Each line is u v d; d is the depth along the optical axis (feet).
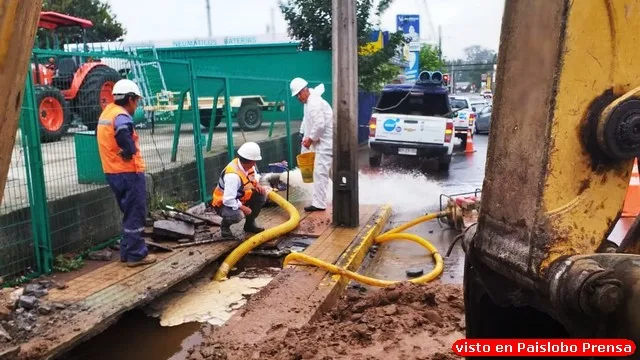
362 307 16.14
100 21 107.34
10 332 13.70
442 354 12.76
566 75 6.31
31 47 6.10
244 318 15.44
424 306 15.99
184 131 31.83
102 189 21.39
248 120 51.24
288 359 12.69
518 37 6.79
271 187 31.09
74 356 14.85
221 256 21.50
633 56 6.44
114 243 21.70
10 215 17.24
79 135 21.44
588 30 6.28
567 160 6.47
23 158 18.06
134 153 18.21
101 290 16.69
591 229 6.63
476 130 88.99
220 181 22.52
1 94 5.88
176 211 25.00
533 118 6.62
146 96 37.86
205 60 57.21
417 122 46.37
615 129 6.30
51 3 98.99
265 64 58.59
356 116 24.93
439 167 48.24
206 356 13.32
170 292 18.85
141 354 15.01
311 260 19.72
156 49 56.24
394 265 22.41
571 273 6.17
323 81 60.95
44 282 17.15
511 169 6.94
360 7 66.54
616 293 5.96
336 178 25.39
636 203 24.57
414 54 95.86
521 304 7.27
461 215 26.50
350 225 25.55
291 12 68.03
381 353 13.08
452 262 22.47
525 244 6.71
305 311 15.94
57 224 19.20
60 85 36.78
